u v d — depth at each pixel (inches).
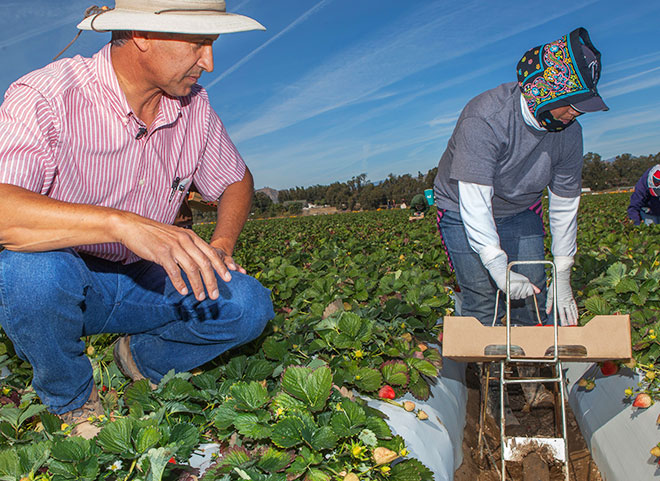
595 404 111.3
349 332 106.6
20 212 62.0
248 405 75.8
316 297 145.9
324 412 79.0
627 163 4699.8
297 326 116.9
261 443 75.2
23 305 67.4
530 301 133.2
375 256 233.6
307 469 68.6
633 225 302.2
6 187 63.4
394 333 121.0
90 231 62.8
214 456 71.9
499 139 109.7
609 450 96.7
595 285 156.3
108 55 72.9
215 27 68.2
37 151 67.0
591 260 174.6
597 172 4758.9
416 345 121.1
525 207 131.5
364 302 157.9
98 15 69.5
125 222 62.4
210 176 96.7
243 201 98.2
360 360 104.7
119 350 92.4
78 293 72.6
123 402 84.0
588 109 97.5
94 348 109.6
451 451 96.6
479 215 109.0
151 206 85.7
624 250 210.2
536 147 114.3
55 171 72.2
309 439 69.1
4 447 72.1
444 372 127.9
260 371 90.4
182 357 90.0
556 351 82.6
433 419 99.5
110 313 84.0
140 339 91.6
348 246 320.5
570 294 120.8
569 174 117.4
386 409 94.3
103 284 81.9
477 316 133.2
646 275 142.9
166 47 68.4
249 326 85.2
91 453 67.1
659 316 120.9
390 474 71.8
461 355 87.4
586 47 97.5
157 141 82.0
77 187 75.9
